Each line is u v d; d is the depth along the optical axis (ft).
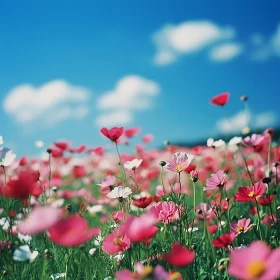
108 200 8.04
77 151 8.91
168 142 10.37
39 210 3.26
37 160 11.09
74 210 6.24
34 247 5.29
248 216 6.93
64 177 12.89
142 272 3.48
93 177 11.55
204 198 7.58
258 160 8.10
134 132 8.76
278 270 3.05
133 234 3.67
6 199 5.43
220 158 9.81
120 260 5.12
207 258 5.35
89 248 5.82
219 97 7.56
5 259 4.79
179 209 5.34
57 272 5.24
